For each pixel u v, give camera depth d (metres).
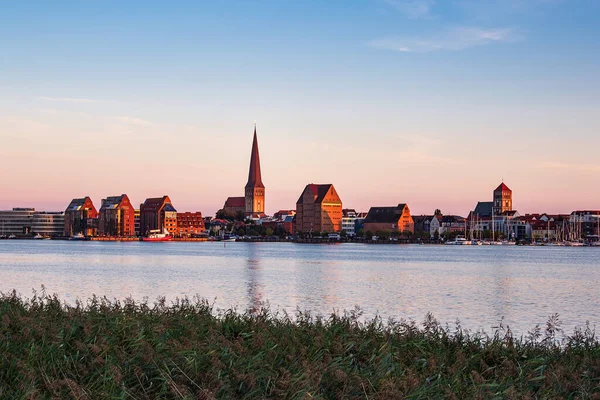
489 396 21.19
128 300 44.81
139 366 22.41
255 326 30.75
